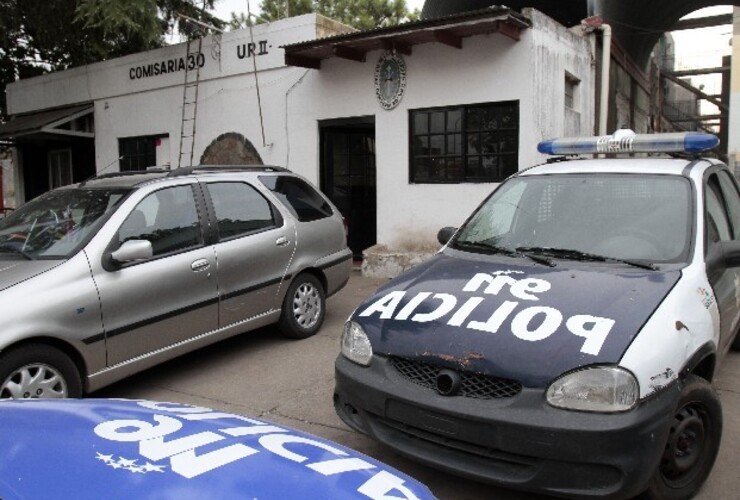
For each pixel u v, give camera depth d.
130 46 14.52
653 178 4.09
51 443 1.83
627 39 14.51
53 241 4.50
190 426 2.08
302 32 10.02
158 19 12.21
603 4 12.39
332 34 10.27
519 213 4.29
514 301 3.24
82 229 4.52
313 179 10.13
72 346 4.14
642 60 16.09
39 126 12.45
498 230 4.26
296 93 10.19
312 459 1.92
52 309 4.00
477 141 8.66
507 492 3.33
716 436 3.22
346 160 10.52
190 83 11.48
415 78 8.95
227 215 5.39
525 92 8.13
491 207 4.51
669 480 3.05
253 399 4.69
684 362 2.99
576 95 9.93
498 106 8.48
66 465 1.70
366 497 1.74
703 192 3.96
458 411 2.88
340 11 22.66
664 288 3.24
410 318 3.32
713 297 3.51
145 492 1.59
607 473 2.67
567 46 9.22
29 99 14.48
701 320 3.24
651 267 3.51
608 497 2.66
